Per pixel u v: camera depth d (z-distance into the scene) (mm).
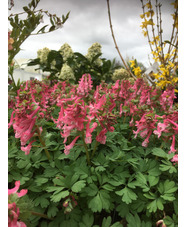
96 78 4758
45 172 1407
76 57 5203
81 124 1213
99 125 1332
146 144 1515
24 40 1882
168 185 1319
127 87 2088
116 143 1712
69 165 1485
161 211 1372
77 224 1214
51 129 1881
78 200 1364
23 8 1969
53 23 2119
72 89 2129
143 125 1487
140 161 1514
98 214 1438
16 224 831
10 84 2172
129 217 1231
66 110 1211
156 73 3189
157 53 3537
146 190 1294
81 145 1486
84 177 1323
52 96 2160
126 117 2113
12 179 1349
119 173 1424
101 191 1302
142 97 1999
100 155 1455
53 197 1202
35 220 1194
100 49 5492
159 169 1444
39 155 1526
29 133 1229
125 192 1298
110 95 1524
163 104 2121
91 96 1978
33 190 1317
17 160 1523
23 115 1214
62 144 1655
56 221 1240
